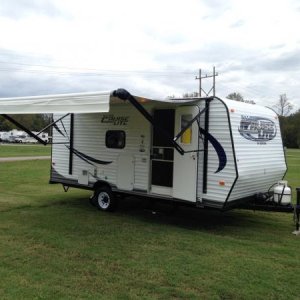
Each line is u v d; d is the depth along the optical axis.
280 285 4.85
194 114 7.43
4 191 11.91
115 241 6.59
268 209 7.55
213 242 6.68
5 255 5.75
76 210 9.06
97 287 4.68
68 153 9.85
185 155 7.57
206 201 7.36
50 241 6.47
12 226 7.43
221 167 7.13
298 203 7.30
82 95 6.79
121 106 8.73
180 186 7.68
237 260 5.75
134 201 10.32
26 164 21.77
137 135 8.45
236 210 9.52
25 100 7.87
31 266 5.32
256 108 7.95
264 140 8.07
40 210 9.00
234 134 7.06
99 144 9.16
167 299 4.40
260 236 7.19
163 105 7.93
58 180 10.14
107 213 8.82
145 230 7.37
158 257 5.81
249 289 4.70
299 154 42.53
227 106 7.05
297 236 7.23
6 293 4.46
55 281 4.84
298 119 70.81
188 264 5.53
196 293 4.57
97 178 9.20
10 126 87.88
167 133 7.51
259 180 7.89
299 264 5.62
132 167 8.55
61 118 9.95
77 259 5.64
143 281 4.88
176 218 8.51
